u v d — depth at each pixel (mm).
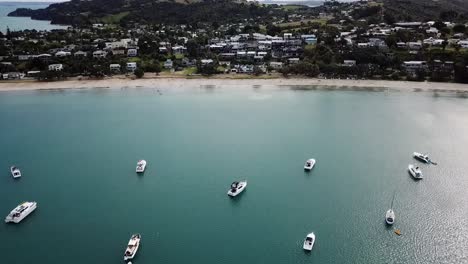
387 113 182625
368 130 161250
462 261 86312
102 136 159375
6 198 113062
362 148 143375
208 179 122500
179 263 86062
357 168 128375
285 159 135375
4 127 171500
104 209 107188
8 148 148250
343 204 108062
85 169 130625
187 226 99375
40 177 125500
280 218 102375
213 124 171625
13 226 100125
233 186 114188
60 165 133750
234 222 100812
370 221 100375
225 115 183875
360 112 185000
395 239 93500
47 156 141000
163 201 110875
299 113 185250
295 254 89125
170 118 181000
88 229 98438
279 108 193500
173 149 145000
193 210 106438
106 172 128250
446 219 100375
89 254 89312
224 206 108125
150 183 120812
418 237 93938
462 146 143000
